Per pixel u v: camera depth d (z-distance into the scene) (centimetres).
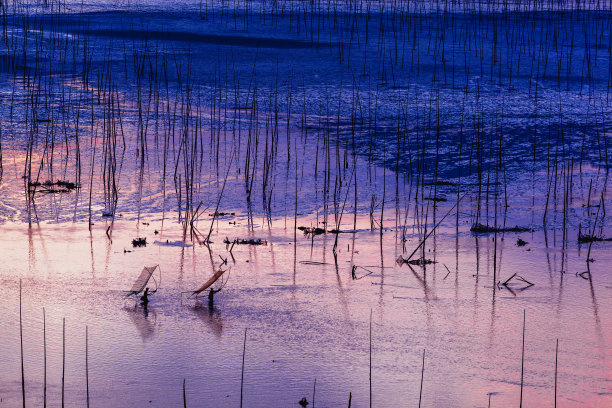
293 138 4512
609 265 2498
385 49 7194
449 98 5688
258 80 6034
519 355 1762
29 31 7238
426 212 3078
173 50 6844
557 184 3728
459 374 1659
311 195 3475
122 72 6019
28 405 1480
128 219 3012
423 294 2189
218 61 6556
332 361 1717
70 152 3978
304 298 2133
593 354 1770
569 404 1523
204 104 5266
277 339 1836
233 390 1567
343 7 9950
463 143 4516
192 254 2558
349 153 4238
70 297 2100
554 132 4806
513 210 3281
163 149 4112
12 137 4178
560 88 6094
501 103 5575
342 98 5581
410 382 1617
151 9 9106
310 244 2720
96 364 1677
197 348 1773
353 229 2956
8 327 1872
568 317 2011
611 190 3612
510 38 7919
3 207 3097
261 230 2912
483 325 1947
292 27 8206
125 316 1969
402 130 4784
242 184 3591
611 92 6009
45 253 2523
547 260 2558
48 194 3309
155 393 1546
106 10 8894
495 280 2331
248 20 8488
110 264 2414
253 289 2205
